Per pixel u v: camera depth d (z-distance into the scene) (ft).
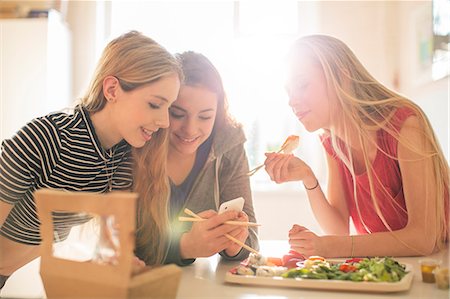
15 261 3.93
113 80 3.15
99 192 3.43
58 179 3.29
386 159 3.97
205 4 8.80
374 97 4.05
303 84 4.03
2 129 7.21
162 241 3.26
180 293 2.50
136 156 3.49
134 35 3.29
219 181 4.02
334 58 4.01
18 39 7.30
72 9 8.56
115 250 1.96
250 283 2.64
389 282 2.51
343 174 4.52
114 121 3.23
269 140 8.66
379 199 4.06
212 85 3.63
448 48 6.66
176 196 3.89
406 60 8.23
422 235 3.52
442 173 3.85
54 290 2.01
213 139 3.95
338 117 4.04
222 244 3.10
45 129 3.20
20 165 3.16
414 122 3.82
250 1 8.84
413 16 7.87
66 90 8.16
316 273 2.66
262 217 8.38
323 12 8.76
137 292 1.89
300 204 8.34
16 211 3.55
